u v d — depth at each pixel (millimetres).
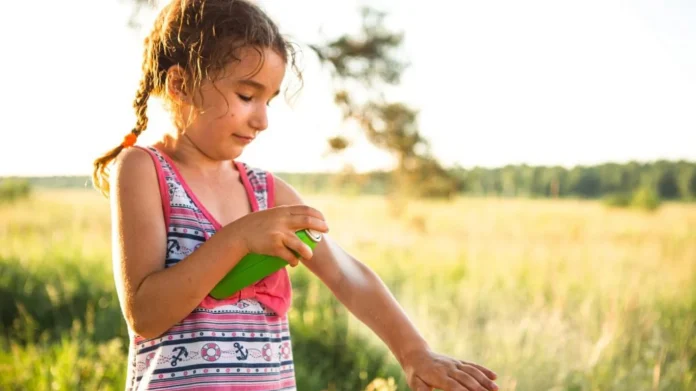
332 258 1630
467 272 6641
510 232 10578
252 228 1323
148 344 1421
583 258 7016
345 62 15391
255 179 1654
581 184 33156
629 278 5672
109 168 1655
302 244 1327
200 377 1381
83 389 3242
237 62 1427
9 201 15453
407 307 4867
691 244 7953
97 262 6473
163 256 1419
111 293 5199
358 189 18781
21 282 5488
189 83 1479
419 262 7359
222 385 1390
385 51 16109
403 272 6684
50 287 4879
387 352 3855
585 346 3793
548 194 23312
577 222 12773
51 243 7688
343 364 3875
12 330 4375
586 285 5551
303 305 4844
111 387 3244
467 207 18375
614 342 3797
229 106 1442
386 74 16188
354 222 15789
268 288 1491
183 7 1511
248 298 1468
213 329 1409
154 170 1459
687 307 4672
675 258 6785
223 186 1568
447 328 4215
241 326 1444
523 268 6602
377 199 19500
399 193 18703
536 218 13719
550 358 3627
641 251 7555
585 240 9648
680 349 3846
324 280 1636
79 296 5105
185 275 1310
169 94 1511
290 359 1562
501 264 6859
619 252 7492
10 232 8938
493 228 11656
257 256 1341
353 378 3668
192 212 1476
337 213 16906
